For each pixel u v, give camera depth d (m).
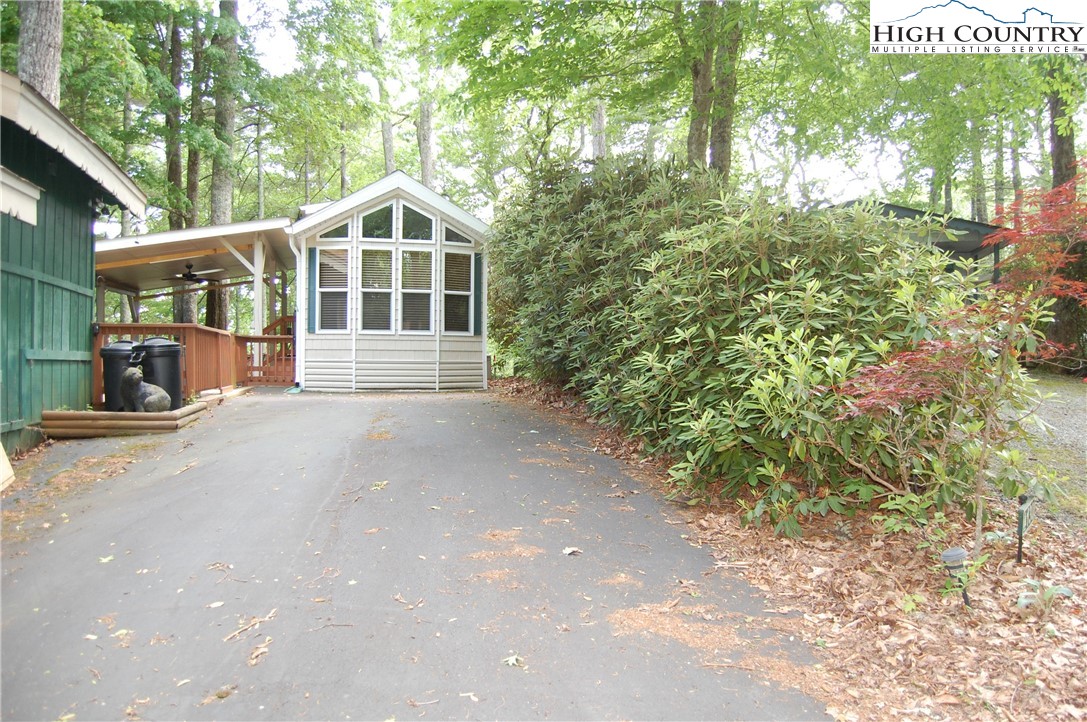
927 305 4.55
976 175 18.52
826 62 8.26
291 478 5.33
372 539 4.15
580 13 8.84
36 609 3.22
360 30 19.28
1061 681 2.73
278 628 3.09
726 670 2.86
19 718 2.42
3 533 4.16
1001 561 3.93
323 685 2.66
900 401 3.89
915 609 3.38
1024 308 3.64
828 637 3.16
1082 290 3.68
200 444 6.43
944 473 3.97
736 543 4.30
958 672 2.84
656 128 19.59
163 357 7.48
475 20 8.53
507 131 21.59
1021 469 4.02
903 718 2.54
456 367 12.17
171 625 3.10
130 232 18.48
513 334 12.85
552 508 4.84
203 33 16.39
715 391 5.11
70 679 2.67
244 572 3.66
